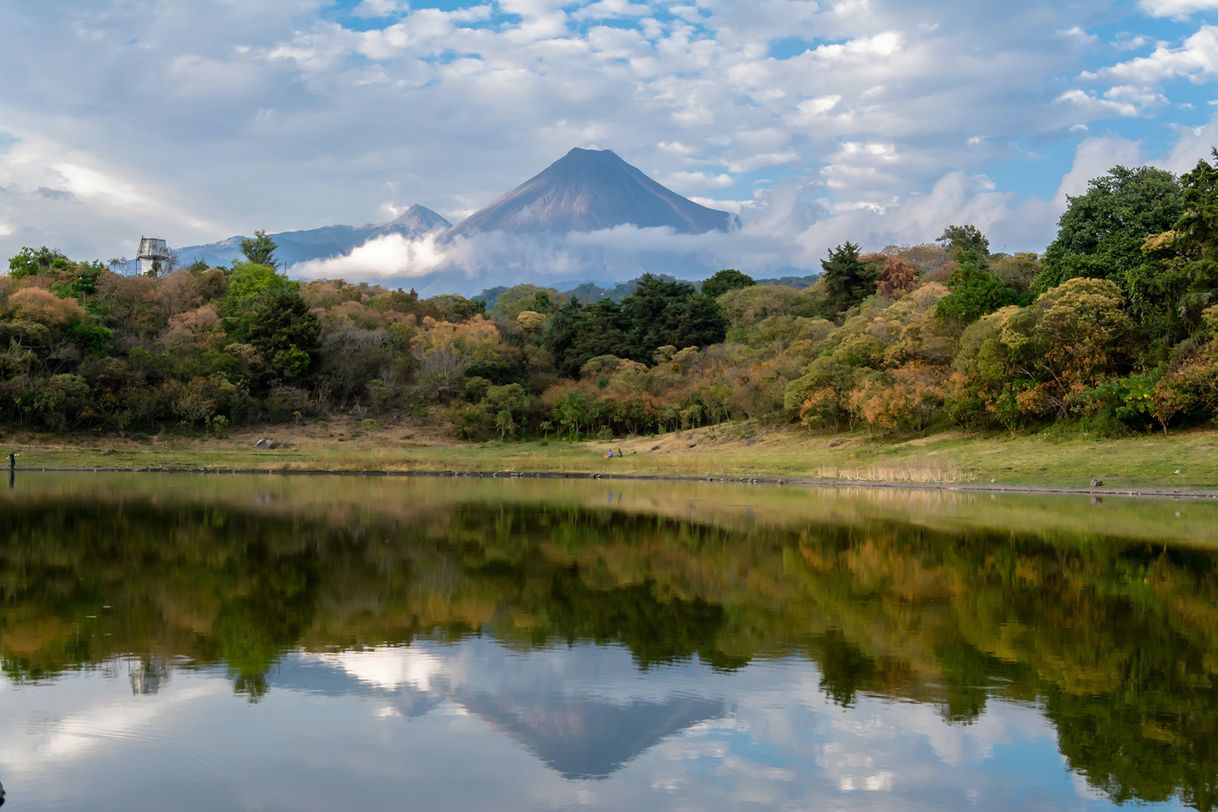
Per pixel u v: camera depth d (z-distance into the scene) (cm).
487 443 9656
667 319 12181
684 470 7025
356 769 1192
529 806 1092
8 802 1088
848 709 1425
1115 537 3328
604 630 1917
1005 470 5850
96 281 10919
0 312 8481
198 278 12188
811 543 3216
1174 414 5809
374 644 1791
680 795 1129
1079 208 8094
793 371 8656
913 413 7119
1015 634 1891
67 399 8075
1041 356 6394
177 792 1120
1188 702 1463
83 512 3972
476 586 2400
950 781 1173
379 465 7369
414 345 11138
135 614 2031
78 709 1399
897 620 2022
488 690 1503
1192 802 1120
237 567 2656
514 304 16088
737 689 1516
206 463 7406
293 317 10175
